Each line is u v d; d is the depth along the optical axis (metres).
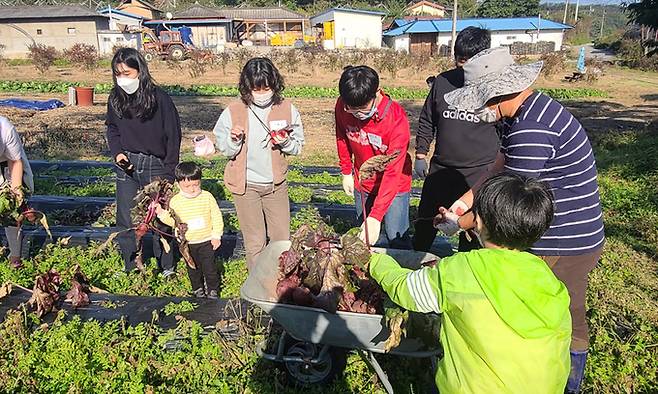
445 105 5.29
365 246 4.18
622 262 7.15
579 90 31.02
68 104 23.39
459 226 3.85
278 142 5.25
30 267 6.20
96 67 38.16
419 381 4.47
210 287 5.72
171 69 38.84
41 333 4.76
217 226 5.63
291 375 4.38
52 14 51.94
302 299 4.07
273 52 42.91
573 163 3.54
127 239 6.21
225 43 59.59
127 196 6.07
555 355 2.74
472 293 2.74
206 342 4.67
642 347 4.88
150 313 5.17
